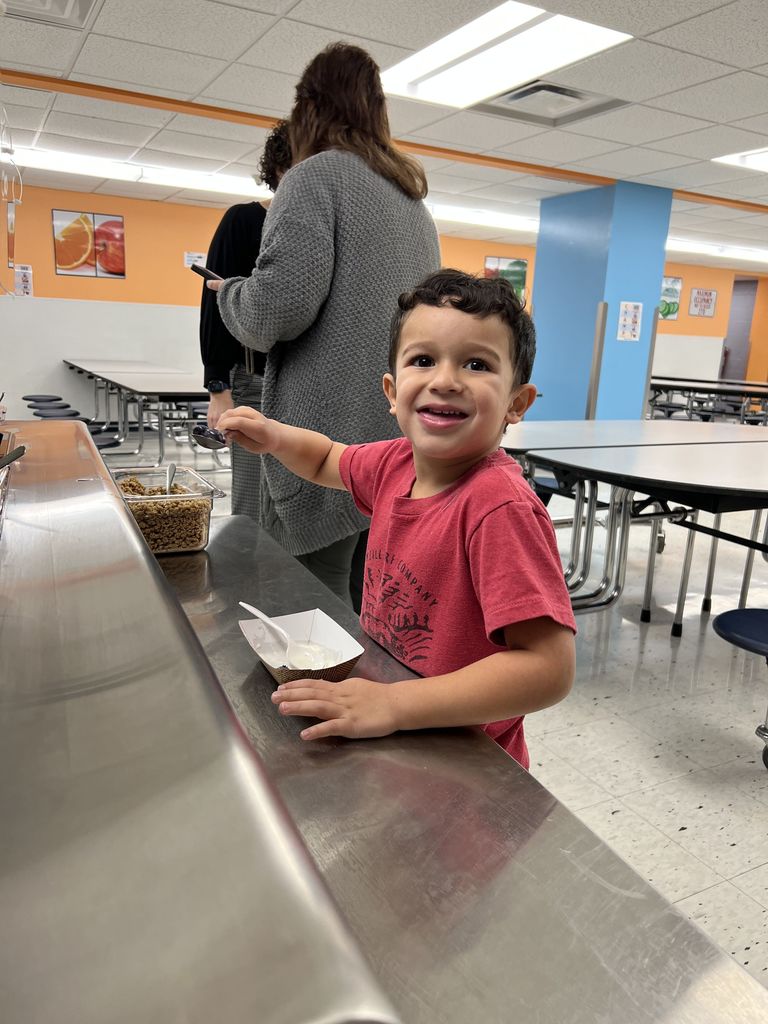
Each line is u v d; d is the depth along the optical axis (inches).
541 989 15.0
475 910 17.1
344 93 56.5
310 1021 9.1
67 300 295.6
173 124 192.4
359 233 55.4
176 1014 9.3
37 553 27.7
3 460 38.4
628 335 250.4
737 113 163.9
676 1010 14.8
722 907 57.9
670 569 142.5
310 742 23.6
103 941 10.4
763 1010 14.9
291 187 54.2
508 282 31.3
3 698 17.4
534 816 20.5
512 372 30.8
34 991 9.6
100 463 43.4
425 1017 14.3
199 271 58.6
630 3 115.2
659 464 91.0
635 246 244.4
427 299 30.4
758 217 290.4
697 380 379.9
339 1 117.7
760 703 91.3
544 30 133.9
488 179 242.2
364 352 57.0
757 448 108.0
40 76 158.7
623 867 18.7
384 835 19.6
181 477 48.6
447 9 119.3
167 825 12.9
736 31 123.3
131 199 299.1
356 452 40.0
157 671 18.9
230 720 16.7
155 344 314.0
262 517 63.8
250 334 55.3
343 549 63.1
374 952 15.8
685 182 235.1
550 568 27.0
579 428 133.2
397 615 32.4
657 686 94.8
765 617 75.5
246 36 132.9
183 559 41.7
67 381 301.0
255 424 39.8
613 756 78.6
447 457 30.8
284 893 11.4
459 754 23.4
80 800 13.6
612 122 174.7
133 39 135.9
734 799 71.8
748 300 523.2
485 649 29.8
